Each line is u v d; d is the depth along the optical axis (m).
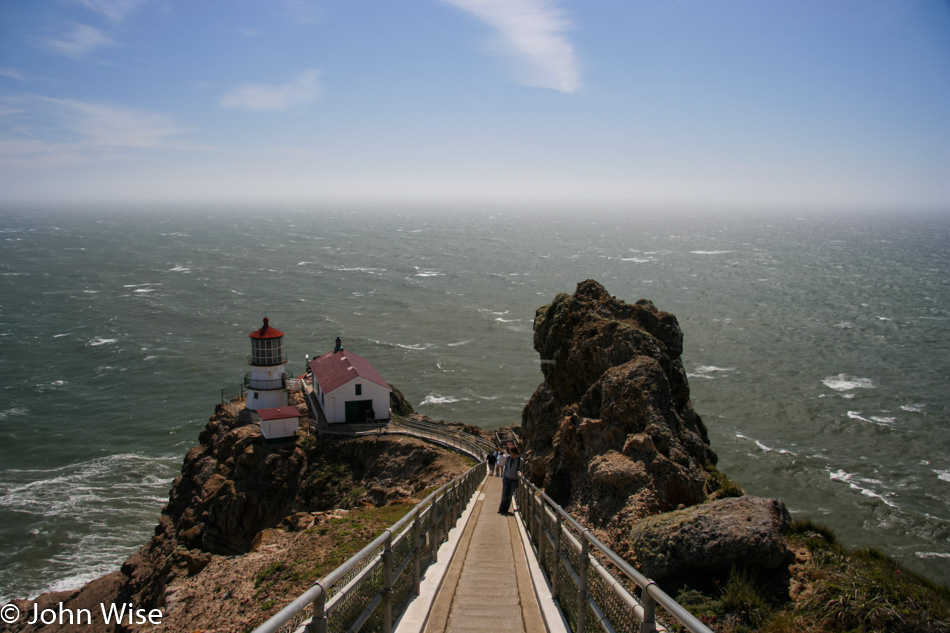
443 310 126.44
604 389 19.88
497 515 21.17
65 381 81.88
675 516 11.84
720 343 100.62
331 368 51.12
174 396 77.94
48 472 57.88
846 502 52.19
